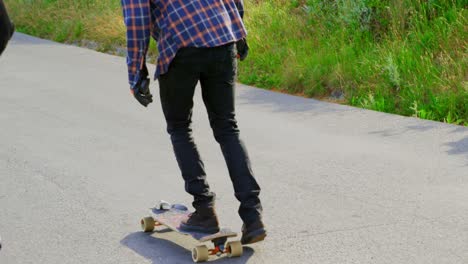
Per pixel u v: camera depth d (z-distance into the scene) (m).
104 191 15.21
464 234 12.17
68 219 13.68
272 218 13.30
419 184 14.78
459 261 11.12
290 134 19.28
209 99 11.70
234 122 11.78
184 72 11.33
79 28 38.44
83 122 21.27
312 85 24.55
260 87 26.23
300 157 17.11
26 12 44.34
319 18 29.52
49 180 16.03
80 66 30.86
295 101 23.28
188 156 11.63
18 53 34.88
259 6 32.44
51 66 31.06
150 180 15.88
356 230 12.55
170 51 11.21
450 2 26.25
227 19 11.55
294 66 25.73
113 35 35.91
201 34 11.21
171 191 15.12
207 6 11.38
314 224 12.93
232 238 12.45
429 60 22.73
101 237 12.75
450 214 13.09
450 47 23.64
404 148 17.42
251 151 17.80
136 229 13.09
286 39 28.83
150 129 20.30
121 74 28.83
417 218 12.98
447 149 17.16
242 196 11.51
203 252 11.40
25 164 17.28
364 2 27.86
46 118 21.89
